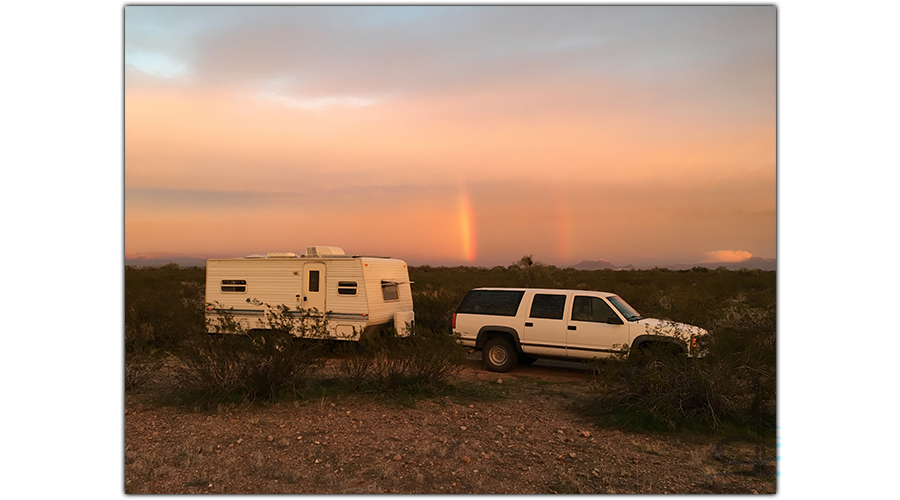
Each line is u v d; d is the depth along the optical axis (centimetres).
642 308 1766
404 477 514
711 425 675
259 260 1314
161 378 905
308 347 847
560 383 966
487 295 1101
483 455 580
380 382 844
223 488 482
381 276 1294
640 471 538
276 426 663
